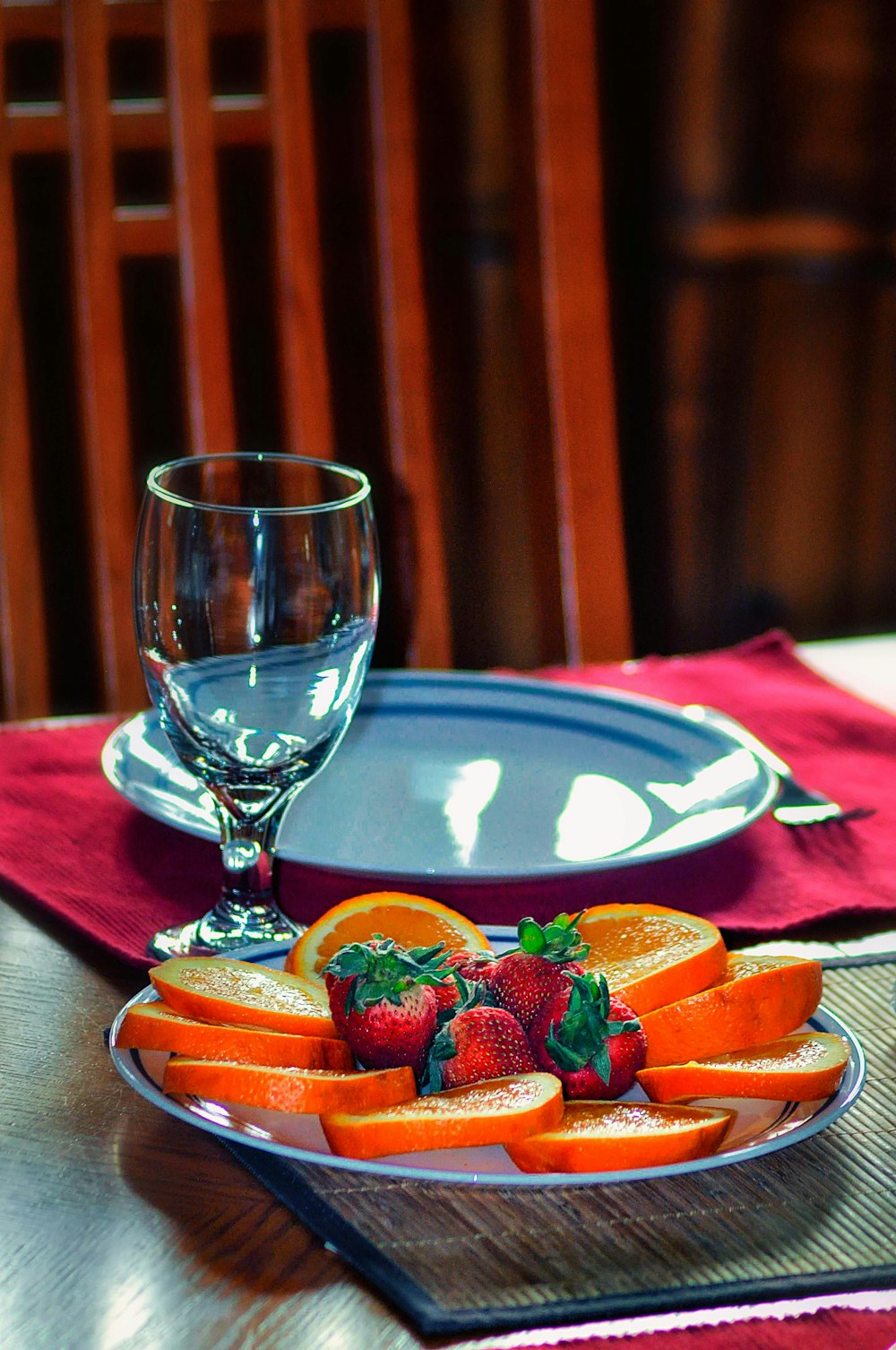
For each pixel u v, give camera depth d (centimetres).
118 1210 95
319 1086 95
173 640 111
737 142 316
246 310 299
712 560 346
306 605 111
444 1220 94
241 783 114
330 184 295
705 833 121
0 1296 91
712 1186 96
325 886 120
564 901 118
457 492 322
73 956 113
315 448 181
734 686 150
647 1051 100
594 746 135
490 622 335
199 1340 89
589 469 186
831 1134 99
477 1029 98
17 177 282
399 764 132
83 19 172
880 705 150
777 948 115
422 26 290
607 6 304
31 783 130
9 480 173
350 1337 90
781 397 336
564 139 183
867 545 355
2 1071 103
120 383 176
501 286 307
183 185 175
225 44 276
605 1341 90
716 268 323
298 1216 94
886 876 122
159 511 111
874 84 315
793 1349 90
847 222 325
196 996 100
